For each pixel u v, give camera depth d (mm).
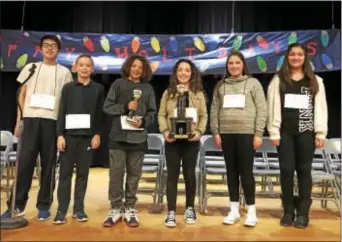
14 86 5598
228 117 2424
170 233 2193
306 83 2451
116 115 2383
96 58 4730
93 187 3943
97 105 2523
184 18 5449
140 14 5492
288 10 5332
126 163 2424
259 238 2111
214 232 2232
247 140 2383
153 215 2721
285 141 2439
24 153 2398
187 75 2475
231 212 2484
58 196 2408
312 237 2150
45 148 2449
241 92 2438
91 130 2475
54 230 2203
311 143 2418
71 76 2645
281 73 2506
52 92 2480
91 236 2090
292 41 4547
